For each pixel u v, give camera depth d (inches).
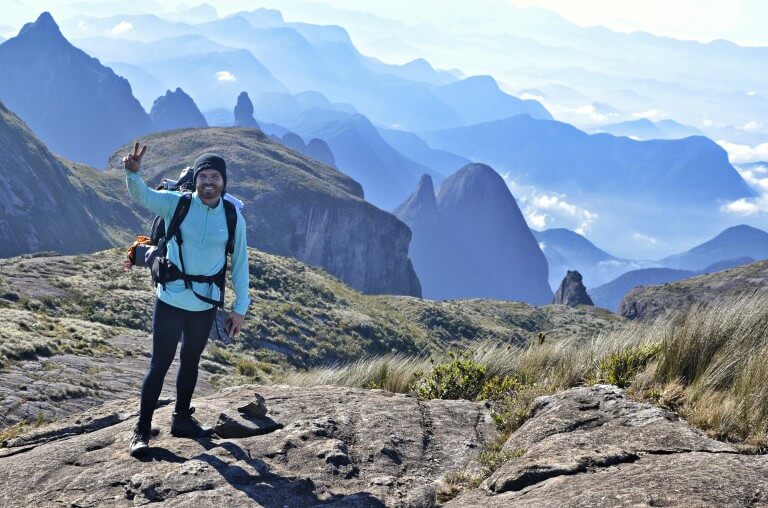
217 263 196.2
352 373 377.1
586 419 194.7
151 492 166.4
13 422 753.6
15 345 989.2
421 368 359.9
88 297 1579.7
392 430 214.7
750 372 204.1
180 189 204.1
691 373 229.0
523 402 240.5
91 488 172.2
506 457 184.4
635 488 138.3
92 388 924.6
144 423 194.9
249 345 1549.0
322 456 188.9
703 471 142.5
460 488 180.1
